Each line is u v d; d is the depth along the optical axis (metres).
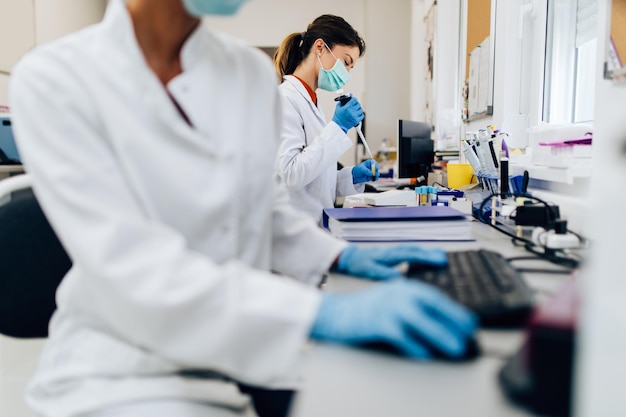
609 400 0.32
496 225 1.33
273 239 0.91
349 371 0.46
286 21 5.67
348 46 2.13
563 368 0.38
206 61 0.77
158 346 0.55
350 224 1.09
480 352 0.49
